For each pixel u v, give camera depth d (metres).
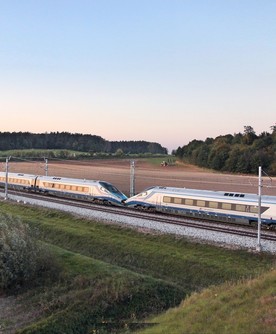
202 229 34.31
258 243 28.81
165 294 24.03
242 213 37.34
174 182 88.44
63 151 182.75
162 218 40.00
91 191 54.44
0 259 26.00
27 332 19.94
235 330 15.65
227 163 117.19
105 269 27.06
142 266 29.94
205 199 40.47
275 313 16.30
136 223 38.22
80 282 25.12
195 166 135.00
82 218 42.12
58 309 22.47
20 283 26.09
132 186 56.91
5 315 22.58
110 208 47.62
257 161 109.50
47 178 64.44
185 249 30.89
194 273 27.52
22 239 26.91
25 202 54.41
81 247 34.97
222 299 19.06
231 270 26.61
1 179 77.75
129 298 23.14
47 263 27.31
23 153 171.62
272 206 35.41
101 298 22.91
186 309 19.44
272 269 23.92
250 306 17.66
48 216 45.56
